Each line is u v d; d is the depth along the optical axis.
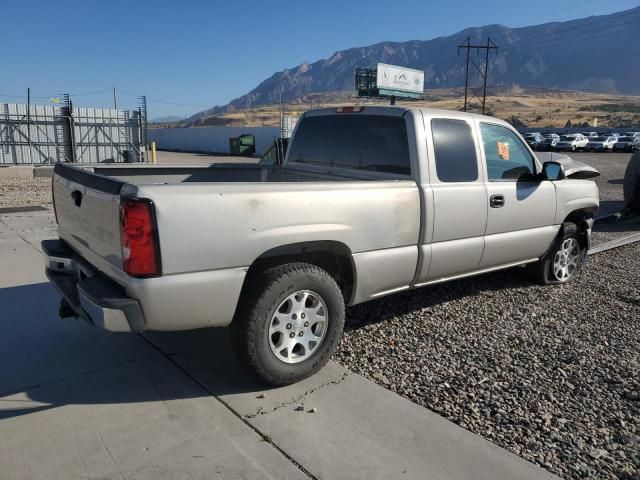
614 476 2.84
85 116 29.56
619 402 3.61
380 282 4.17
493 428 3.25
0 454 2.89
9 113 27.75
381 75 57.69
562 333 4.81
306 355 3.72
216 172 5.57
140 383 3.69
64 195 4.15
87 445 2.98
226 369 3.92
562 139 52.19
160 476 2.74
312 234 3.63
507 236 5.20
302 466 2.84
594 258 7.82
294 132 5.57
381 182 4.07
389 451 2.98
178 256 3.13
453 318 5.09
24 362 3.98
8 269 6.42
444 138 4.57
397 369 4.00
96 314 3.14
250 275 3.54
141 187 3.04
